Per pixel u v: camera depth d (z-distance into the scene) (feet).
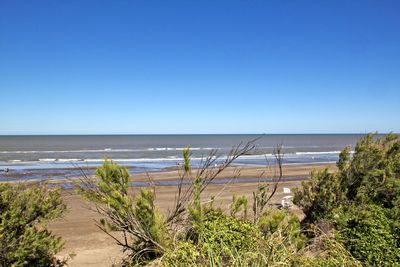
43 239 17.08
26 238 16.38
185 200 17.15
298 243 14.66
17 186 18.86
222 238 14.49
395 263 16.96
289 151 214.48
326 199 25.39
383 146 29.94
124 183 16.15
